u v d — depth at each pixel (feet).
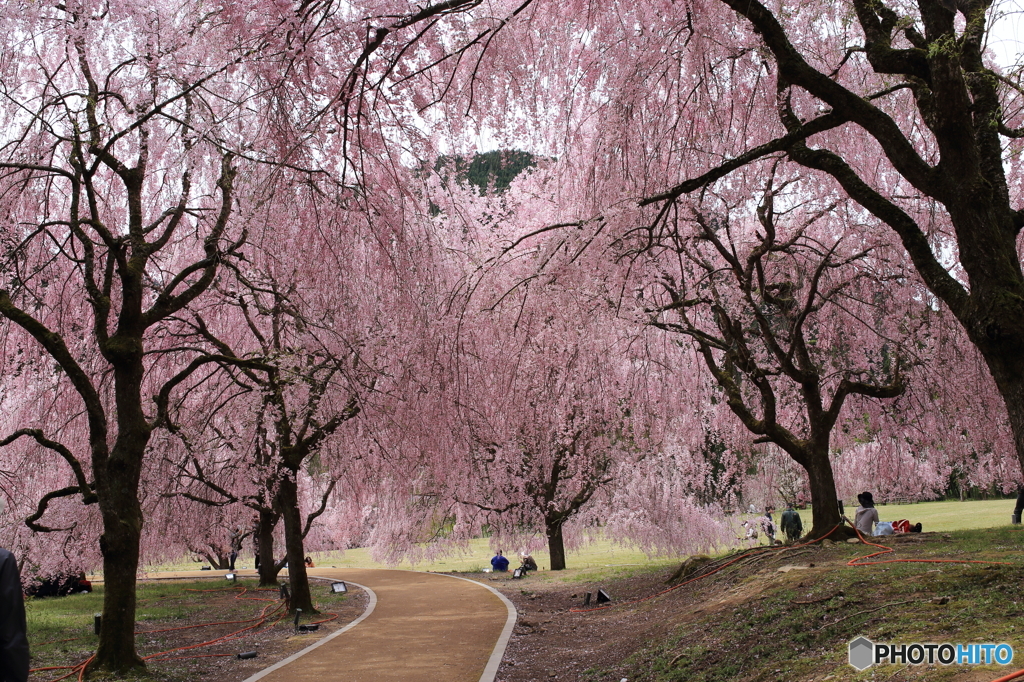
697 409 57.98
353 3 27.86
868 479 62.59
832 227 48.85
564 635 36.50
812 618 24.14
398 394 40.45
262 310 39.09
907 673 16.40
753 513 73.51
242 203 34.65
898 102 38.68
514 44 31.73
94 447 32.01
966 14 25.80
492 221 51.49
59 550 55.36
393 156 33.81
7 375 40.98
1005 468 55.26
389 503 60.39
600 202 32.91
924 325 45.96
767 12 24.41
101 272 40.68
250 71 28.94
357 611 49.29
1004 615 19.01
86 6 32.48
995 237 21.70
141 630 44.57
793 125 28.73
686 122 32.14
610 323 37.68
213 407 50.42
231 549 88.12
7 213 35.55
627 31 28.73
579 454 59.93
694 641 26.66
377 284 40.19
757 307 44.01
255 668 30.86
